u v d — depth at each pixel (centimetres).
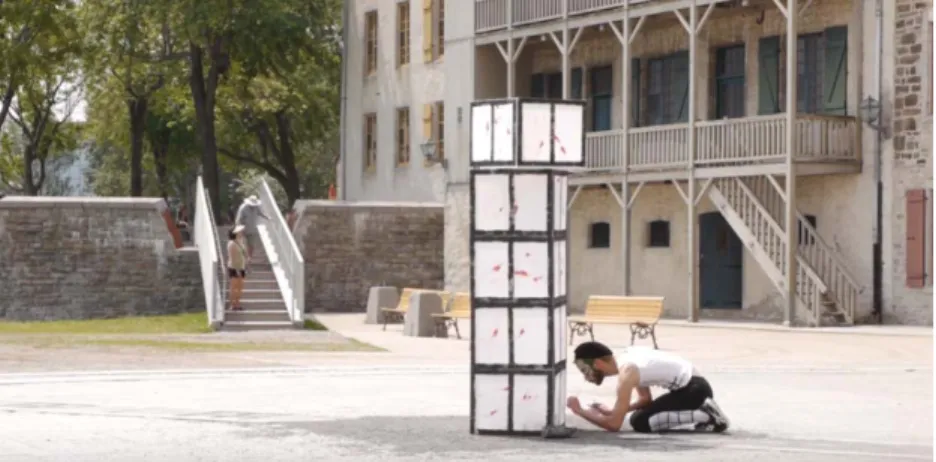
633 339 3800
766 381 2780
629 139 5019
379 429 1975
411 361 3244
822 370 3038
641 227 5375
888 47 4522
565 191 1916
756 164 4594
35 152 8981
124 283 5462
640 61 5453
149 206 5478
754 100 5022
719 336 4119
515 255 1878
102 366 3039
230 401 2366
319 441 1853
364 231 5844
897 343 3806
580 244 5625
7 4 7200
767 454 1733
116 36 7019
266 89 7888
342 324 4853
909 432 1975
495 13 5675
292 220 5888
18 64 7256
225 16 6738
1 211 5378
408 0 6488
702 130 4759
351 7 6881
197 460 1697
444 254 5959
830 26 4712
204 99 7119
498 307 1888
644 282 5359
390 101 6588
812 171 4500
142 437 1895
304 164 9919
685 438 1886
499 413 1894
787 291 4484
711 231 5122
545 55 5847
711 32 5175
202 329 4497
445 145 6012
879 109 4528
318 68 7925
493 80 5897
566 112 1870
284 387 2609
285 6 6812
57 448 1795
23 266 5403
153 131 8694
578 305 5634
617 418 1911
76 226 5431
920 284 4412
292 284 4641
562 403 1912
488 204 1878
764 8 4969
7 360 3164
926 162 4400
